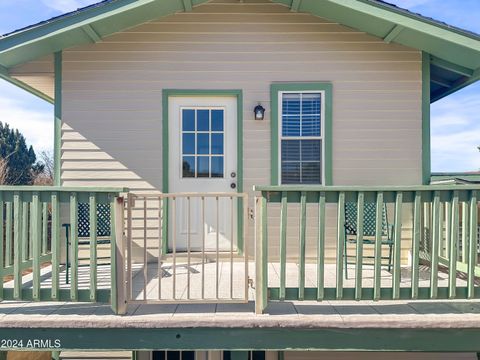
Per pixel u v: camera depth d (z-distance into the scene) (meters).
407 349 2.73
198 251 4.63
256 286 2.83
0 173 15.88
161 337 2.75
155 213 4.62
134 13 4.23
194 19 4.60
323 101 4.59
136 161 4.60
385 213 4.34
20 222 2.90
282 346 2.73
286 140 4.62
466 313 2.84
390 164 4.57
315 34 4.59
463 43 3.81
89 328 2.73
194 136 4.66
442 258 3.86
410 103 4.57
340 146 4.59
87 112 4.59
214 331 2.75
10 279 4.80
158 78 4.61
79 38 4.38
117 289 2.82
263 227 2.83
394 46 4.57
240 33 4.61
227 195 2.93
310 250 4.58
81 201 2.86
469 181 3.96
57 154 4.57
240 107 4.61
